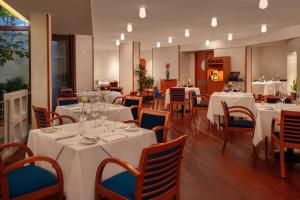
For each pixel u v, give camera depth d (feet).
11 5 17.93
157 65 51.19
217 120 22.12
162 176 7.05
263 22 26.81
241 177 12.01
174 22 26.35
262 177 12.01
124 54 40.52
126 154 8.71
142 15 19.39
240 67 39.99
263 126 14.33
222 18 24.66
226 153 15.57
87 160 7.66
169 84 46.34
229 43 40.93
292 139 11.73
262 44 36.78
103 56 56.90
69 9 19.10
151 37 36.83
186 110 32.19
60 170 7.90
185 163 13.85
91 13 20.51
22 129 18.25
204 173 12.50
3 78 24.99
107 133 9.38
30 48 18.85
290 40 32.40
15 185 7.32
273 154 13.83
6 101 15.47
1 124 16.22
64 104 19.54
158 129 10.96
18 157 14.65
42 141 8.98
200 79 47.80
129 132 9.53
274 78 43.11
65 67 30.73
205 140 18.58
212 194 10.38
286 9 21.54
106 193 7.45
